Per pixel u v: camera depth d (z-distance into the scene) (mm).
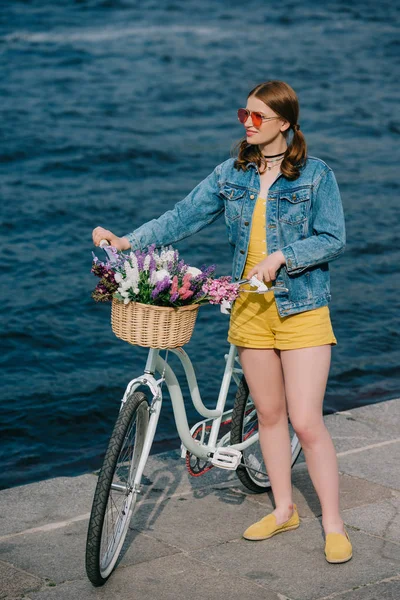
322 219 3973
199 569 3949
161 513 4535
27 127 19391
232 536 4297
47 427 7422
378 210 14359
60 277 11125
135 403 3855
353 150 18547
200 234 12906
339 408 7734
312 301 4023
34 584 3793
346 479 4941
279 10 37531
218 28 33531
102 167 16906
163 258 3867
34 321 9688
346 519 4441
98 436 7344
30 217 13633
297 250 3896
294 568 3957
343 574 3889
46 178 16062
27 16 33562
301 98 23438
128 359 8867
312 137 19562
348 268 11742
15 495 4766
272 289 3902
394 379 8445
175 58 28109
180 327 3789
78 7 35875
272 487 4379
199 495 4789
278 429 4371
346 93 24172
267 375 4242
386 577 3855
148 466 5184
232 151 4281
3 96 22359
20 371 8508
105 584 3809
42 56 27547
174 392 4191
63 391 8086
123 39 30703
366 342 9383
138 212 14273
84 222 13602
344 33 33156
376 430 5730
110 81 24672
